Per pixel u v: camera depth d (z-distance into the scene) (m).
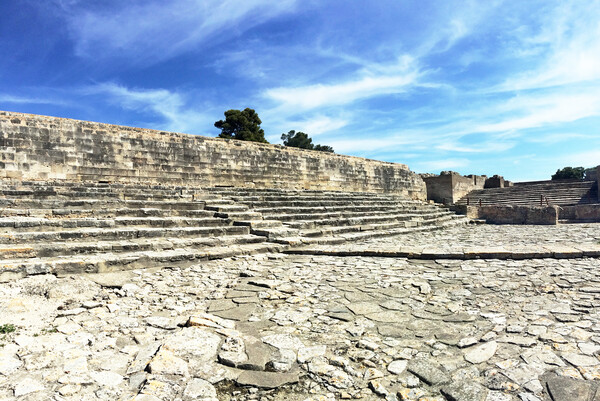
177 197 13.45
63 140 14.52
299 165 22.66
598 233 13.30
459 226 18.91
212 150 18.78
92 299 5.57
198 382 3.39
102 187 12.96
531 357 3.73
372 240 12.89
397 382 3.43
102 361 3.66
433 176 32.97
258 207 14.66
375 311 5.30
